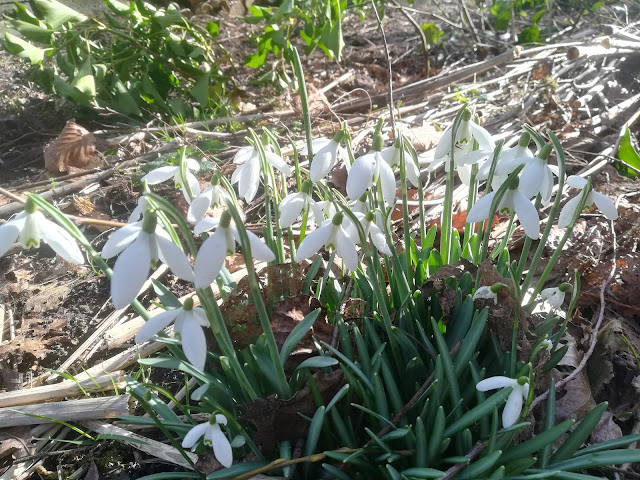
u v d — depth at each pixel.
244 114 0.63
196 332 0.20
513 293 0.24
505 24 0.84
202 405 0.25
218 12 0.82
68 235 0.21
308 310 0.27
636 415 0.29
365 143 0.52
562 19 0.91
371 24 0.95
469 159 0.25
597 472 0.26
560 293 0.25
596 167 0.48
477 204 0.22
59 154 0.52
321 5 0.62
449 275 0.28
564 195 0.45
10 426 0.29
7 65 0.66
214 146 0.53
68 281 0.40
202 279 0.18
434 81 0.66
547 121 0.57
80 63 0.58
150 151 0.53
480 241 0.29
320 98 0.63
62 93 0.54
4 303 0.38
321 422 0.22
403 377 0.26
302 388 0.25
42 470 0.27
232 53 0.77
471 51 0.82
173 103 0.60
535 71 0.68
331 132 0.56
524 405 0.23
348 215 0.22
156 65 0.61
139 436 0.27
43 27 0.54
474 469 0.21
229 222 0.19
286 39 0.60
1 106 0.61
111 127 0.60
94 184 0.49
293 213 0.24
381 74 0.77
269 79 0.64
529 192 0.22
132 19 0.57
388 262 0.29
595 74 0.67
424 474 0.21
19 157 0.56
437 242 0.40
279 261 0.28
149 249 0.18
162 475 0.24
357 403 0.25
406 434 0.22
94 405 0.29
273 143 0.26
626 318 0.35
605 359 0.30
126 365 0.32
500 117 0.59
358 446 0.25
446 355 0.23
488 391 0.25
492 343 0.26
